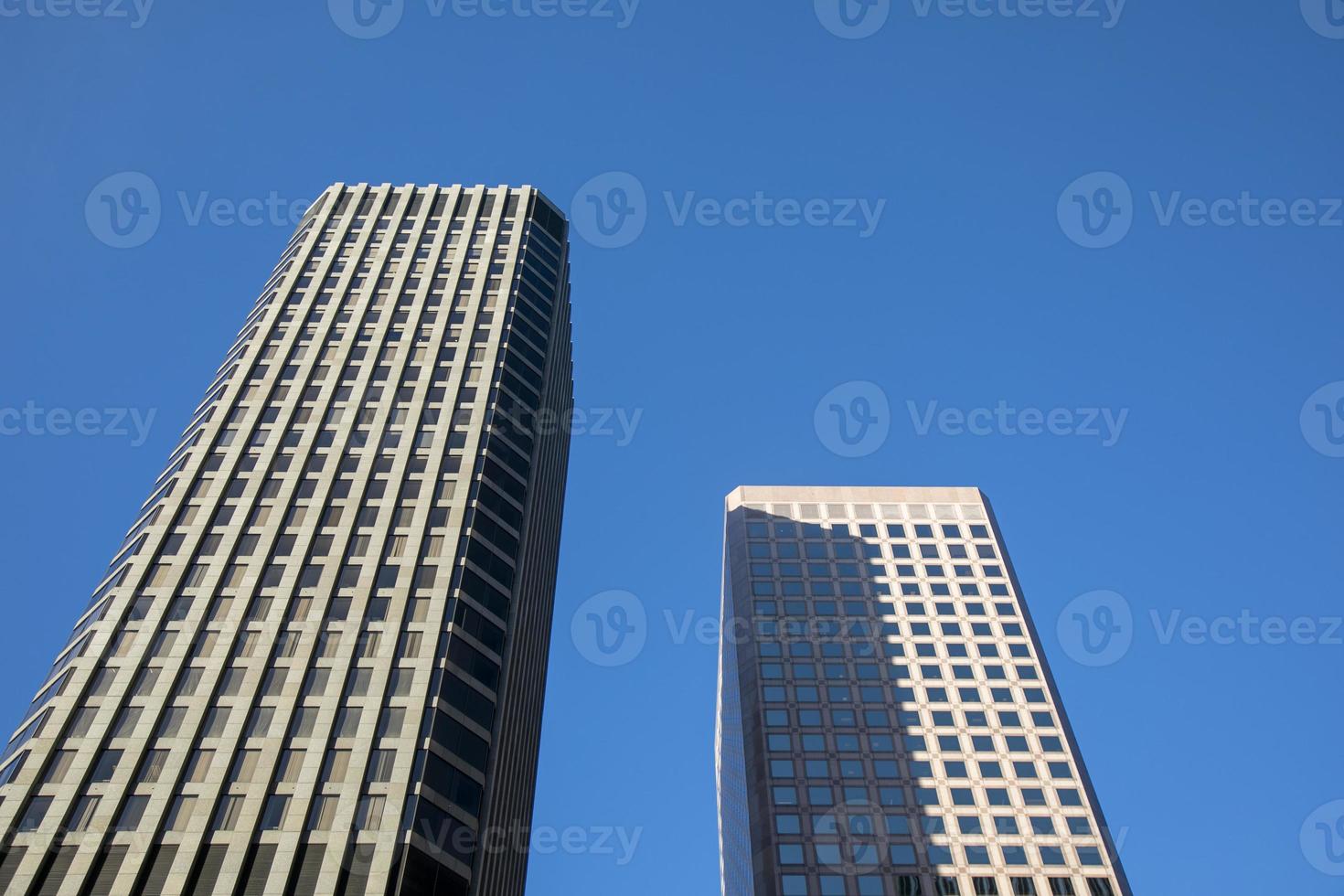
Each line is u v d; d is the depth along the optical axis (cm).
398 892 5103
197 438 7738
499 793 6166
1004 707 10062
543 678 8488
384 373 8300
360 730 5741
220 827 5247
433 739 5791
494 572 7031
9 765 5550
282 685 5956
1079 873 8562
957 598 11319
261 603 6419
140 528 7175
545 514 8612
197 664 6044
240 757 5569
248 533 6881
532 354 8981
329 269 9419
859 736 9744
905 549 11994
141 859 5069
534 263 9919
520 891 7094
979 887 8444
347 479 7325
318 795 5422
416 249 9781
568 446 10769
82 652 6069
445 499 7269
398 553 6825
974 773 9412
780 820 8962
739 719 10450
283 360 8362
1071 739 9794
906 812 9031
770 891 8425
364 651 6191
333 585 6556
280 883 5009
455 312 9019
